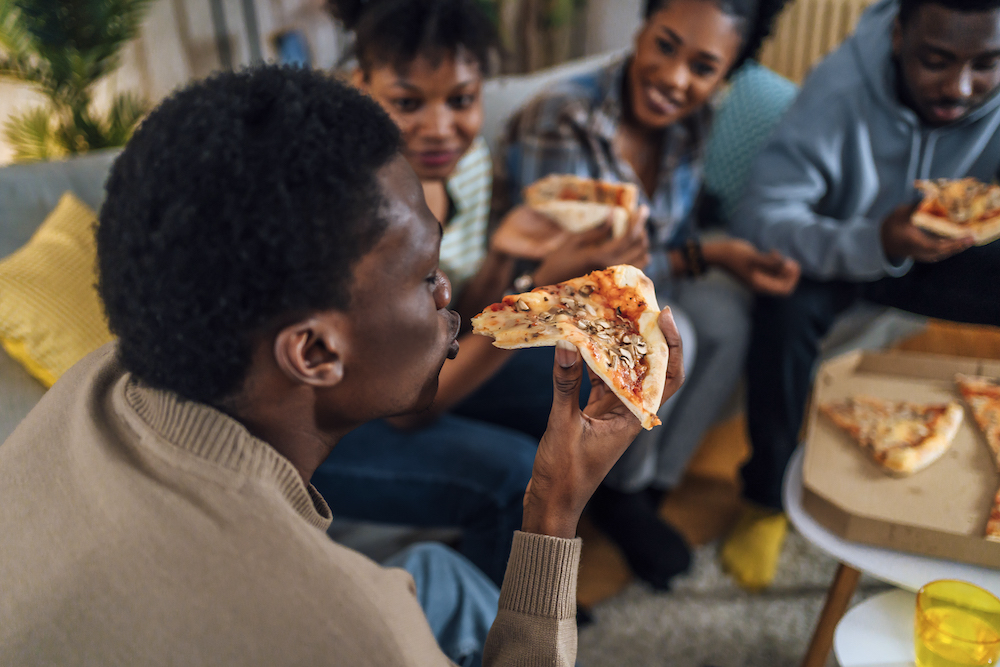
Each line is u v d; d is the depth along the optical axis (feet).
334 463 4.24
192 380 1.49
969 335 6.90
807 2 8.66
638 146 5.75
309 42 10.33
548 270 4.53
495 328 2.43
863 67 4.93
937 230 4.33
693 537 5.69
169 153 1.38
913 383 4.00
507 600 2.16
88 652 1.38
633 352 2.39
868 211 5.32
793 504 3.51
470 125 4.53
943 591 2.73
